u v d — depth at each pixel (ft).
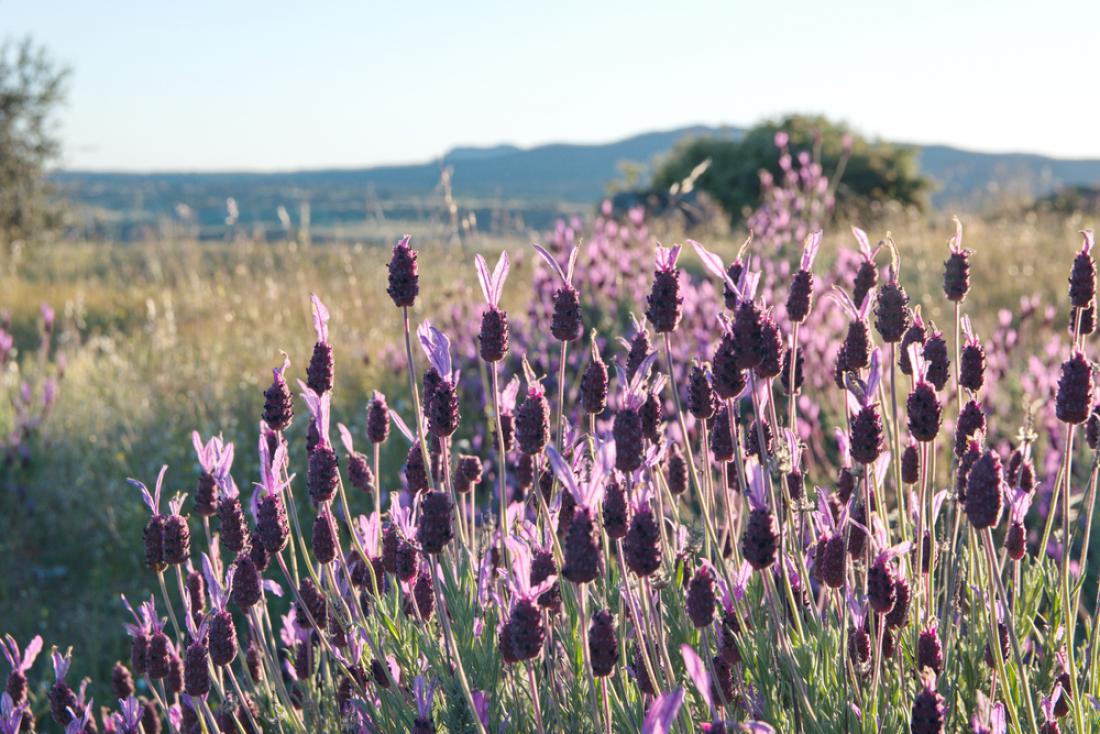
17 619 16.97
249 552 8.53
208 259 48.65
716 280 30.30
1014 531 7.86
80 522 19.79
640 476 7.67
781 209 31.19
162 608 17.53
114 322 37.96
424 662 8.66
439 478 9.17
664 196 82.07
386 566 8.90
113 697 14.46
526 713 8.20
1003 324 19.01
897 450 8.20
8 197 72.38
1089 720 7.56
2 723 8.45
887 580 6.83
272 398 8.21
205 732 8.79
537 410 6.98
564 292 8.19
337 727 9.73
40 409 24.89
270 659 9.14
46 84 74.95
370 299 34.94
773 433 7.79
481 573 8.99
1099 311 20.35
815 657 7.72
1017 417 18.88
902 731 7.35
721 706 7.11
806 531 10.09
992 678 8.19
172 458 22.06
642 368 6.58
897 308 8.02
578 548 6.09
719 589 8.50
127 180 421.18
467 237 30.07
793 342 8.57
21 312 40.40
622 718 7.76
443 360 7.52
